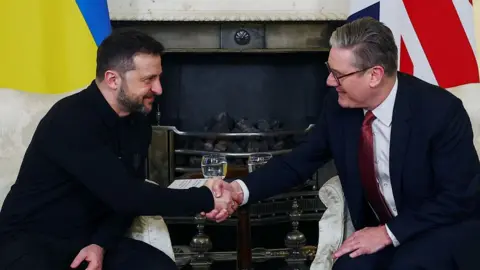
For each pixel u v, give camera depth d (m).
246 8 3.01
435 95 1.76
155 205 1.67
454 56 2.33
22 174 1.76
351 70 1.71
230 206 1.80
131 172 1.83
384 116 1.77
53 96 2.20
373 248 1.71
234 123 3.15
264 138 3.08
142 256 1.78
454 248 1.65
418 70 2.36
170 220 2.89
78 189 1.74
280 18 2.95
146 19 2.92
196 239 2.69
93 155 1.65
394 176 1.76
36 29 2.17
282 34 3.04
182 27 3.01
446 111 1.72
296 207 2.68
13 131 2.07
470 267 1.65
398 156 1.75
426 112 1.73
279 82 3.17
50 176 1.72
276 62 3.15
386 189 1.82
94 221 1.81
